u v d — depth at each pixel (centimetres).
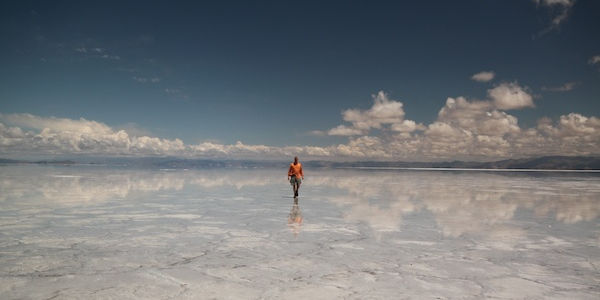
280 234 803
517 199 1564
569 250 670
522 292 453
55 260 584
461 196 1686
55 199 1439
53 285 469
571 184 2836
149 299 423
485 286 473
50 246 680
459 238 768
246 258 605
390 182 2978
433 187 2338
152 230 840
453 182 3081
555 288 470
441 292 450
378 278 503
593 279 507
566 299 432
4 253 627
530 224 941
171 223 933
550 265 573
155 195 1642
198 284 477
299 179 1566
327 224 929
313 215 1080
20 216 1027
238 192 1841
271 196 1641
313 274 520
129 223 928
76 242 715
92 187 2047
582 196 1727
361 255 627
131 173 4422
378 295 438
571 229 877
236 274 520
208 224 923
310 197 1609
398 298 429
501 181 3359
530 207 1281
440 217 1048
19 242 713
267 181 2934
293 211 1162
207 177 3531
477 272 534
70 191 1786
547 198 1617
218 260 593
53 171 4934
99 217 1020
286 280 494
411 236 786
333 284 477
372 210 1191
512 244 715
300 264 571
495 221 984
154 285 471
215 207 1248
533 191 2036
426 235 797
